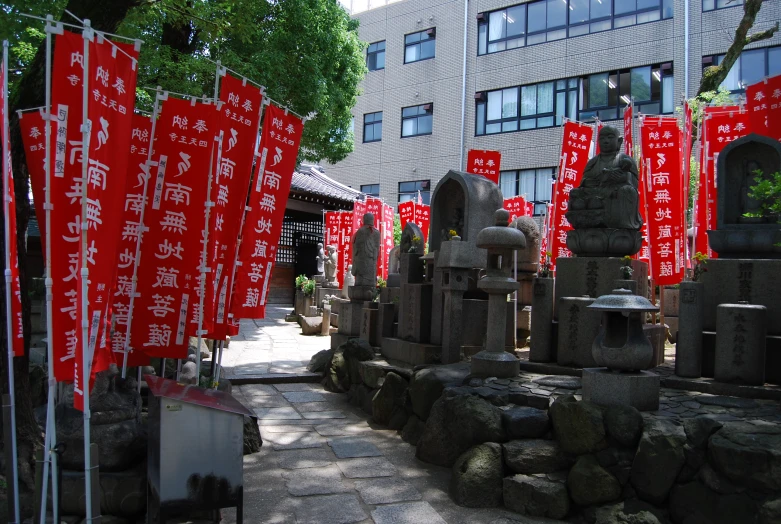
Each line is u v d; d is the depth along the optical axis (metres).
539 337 7.64
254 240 6.61
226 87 6.05
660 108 21.58
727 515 4.46
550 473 5.30
